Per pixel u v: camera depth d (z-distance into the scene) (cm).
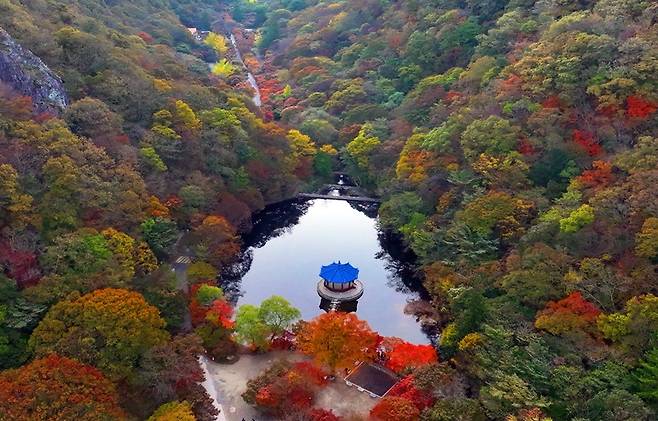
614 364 3647
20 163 4534
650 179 4531
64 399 3139
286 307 4775
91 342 3622
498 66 7400
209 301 4962
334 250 7269
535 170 5675
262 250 7225
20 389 3152
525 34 7669
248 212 7119
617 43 6038
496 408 3559
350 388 4319
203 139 6988
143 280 4709
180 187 6319
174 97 7250
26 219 4272
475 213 5494
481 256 5347
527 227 5297
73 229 4606
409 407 3738
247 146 7581
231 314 5153
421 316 5559
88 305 3791
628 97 5581
